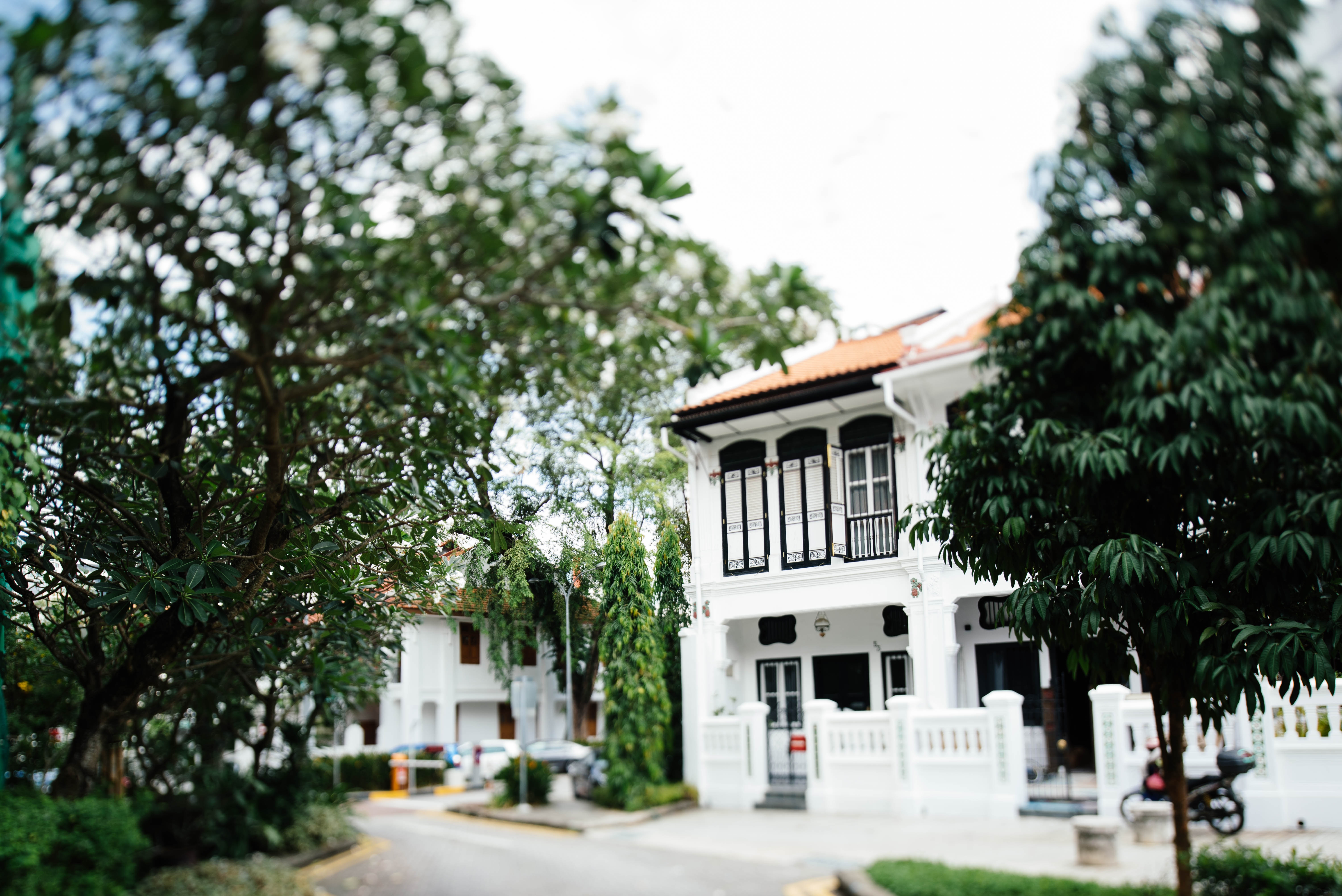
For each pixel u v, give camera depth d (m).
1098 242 6.64
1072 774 17.34
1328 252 6.04
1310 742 12.46
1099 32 6.10
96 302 6.16
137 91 4.95
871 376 17.80
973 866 10.44
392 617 11.55
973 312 19.02
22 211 5.88
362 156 5.66
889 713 15.80
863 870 9.84
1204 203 6.02
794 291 5.96
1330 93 5.75
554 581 15.11
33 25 4.22
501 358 7.07
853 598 18.31
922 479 17.78
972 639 18.34
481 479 8.20
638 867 11.33
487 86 5.21
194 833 12.18
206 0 4.52
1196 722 13.13
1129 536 6.53
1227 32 5.77
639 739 17.27
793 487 19.58
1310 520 6.14
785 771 18.83
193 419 8.10
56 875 7.34
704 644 19.52
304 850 12.84
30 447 6.85
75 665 9.27
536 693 17.12
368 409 7.80
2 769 9.49
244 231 5.88
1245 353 6.37
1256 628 6.16
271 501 7.84
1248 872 7.27
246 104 4.99
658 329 6.20
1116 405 6.77
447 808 19.27
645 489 18.00
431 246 5.94
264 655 10.43
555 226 5.58
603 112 5.11
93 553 8.73
